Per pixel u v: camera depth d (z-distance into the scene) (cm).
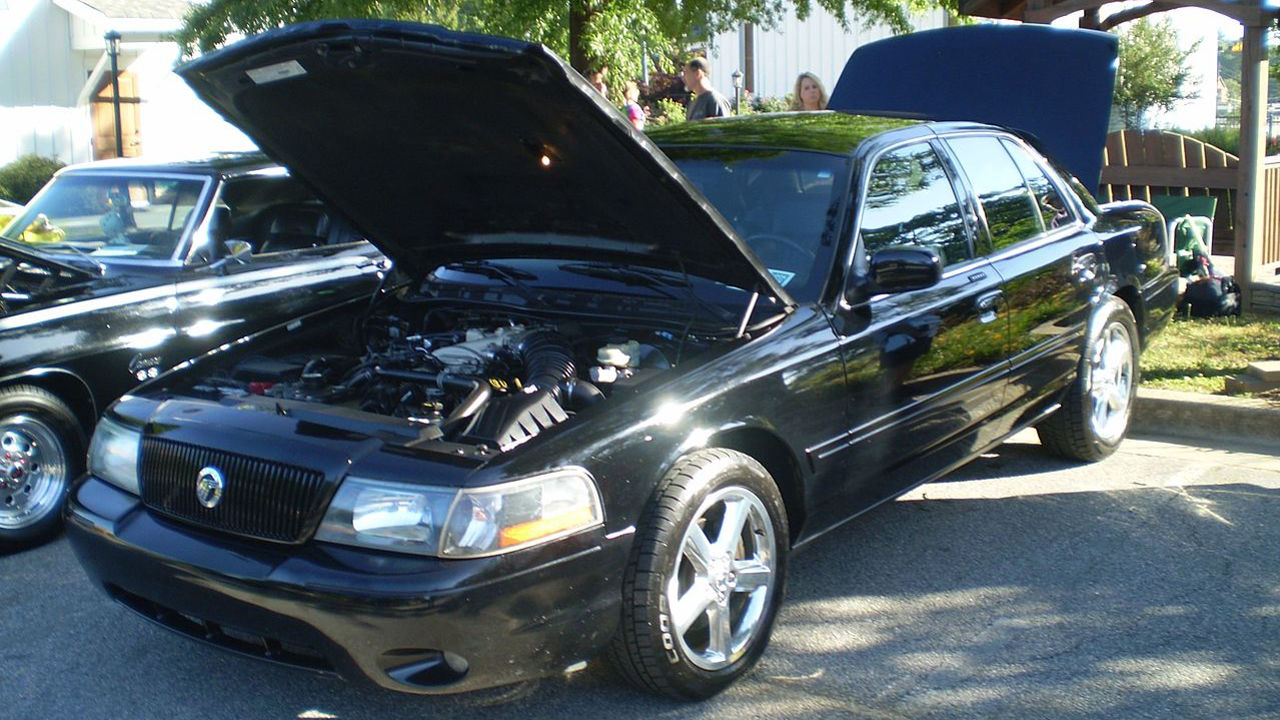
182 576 353
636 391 378
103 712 388
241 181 651
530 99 372
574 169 409
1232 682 391
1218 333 834
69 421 545
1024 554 503
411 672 333
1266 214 1045
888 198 482
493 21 851
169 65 2261
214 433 366
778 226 465
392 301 505
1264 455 630
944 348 480
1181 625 434
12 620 460
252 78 407
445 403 399
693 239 418
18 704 394
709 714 378
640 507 359
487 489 330
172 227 627
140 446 387
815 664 411
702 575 378
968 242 517
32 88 2258
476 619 327
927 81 843
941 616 446
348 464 342
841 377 429
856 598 464
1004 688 391
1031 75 802
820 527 438
